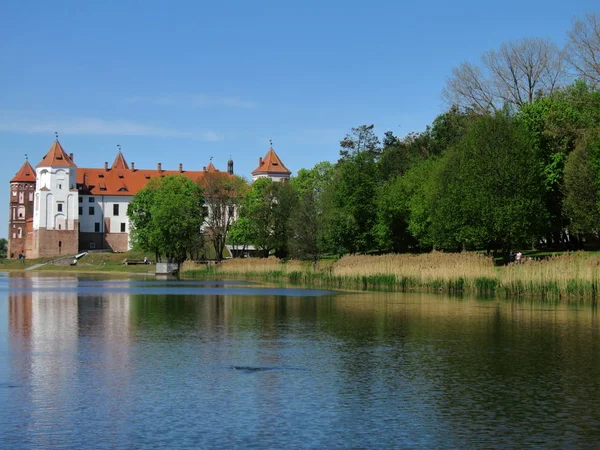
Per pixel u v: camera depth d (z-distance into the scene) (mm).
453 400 21156
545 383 23328
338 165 141250
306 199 92125
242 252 154625
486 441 17359
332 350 29375
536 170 71875
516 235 69750
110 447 16828
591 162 66188
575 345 30625
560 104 77125
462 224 72188
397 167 124125
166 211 116375
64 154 188875
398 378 24016
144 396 21422
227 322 38531
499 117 73938
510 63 91062
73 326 36719
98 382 23219
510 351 29188
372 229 98062
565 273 52531
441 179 77625
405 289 64312
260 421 18922
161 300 53031
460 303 49344
